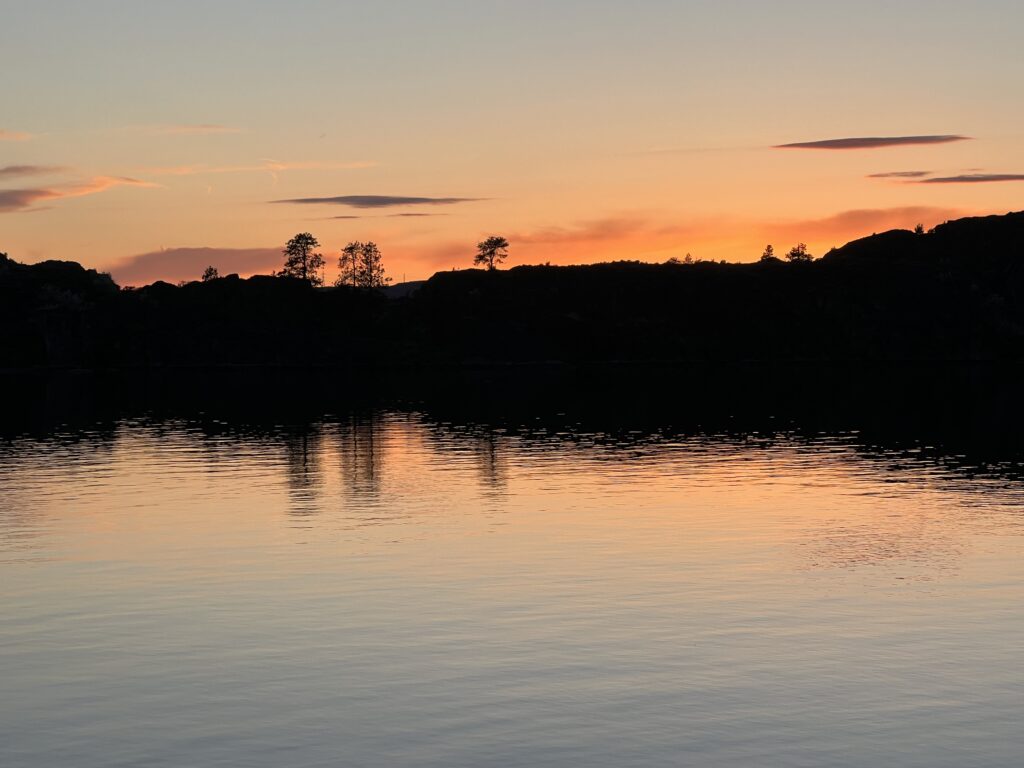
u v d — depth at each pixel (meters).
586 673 18.58
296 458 59.84
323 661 19.39
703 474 50.53
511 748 15.24
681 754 14.97
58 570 27.73
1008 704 16.83
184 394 147.88
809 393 134.88
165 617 22.64
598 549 30.17
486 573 26.88
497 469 53.31
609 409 108.44
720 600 23.80
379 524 35.16
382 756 14.99
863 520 35.56
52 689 17.97
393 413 105.00
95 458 60.62
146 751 15.25
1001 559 28.47
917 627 21.39
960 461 56.19
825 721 16.17
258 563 28.44
